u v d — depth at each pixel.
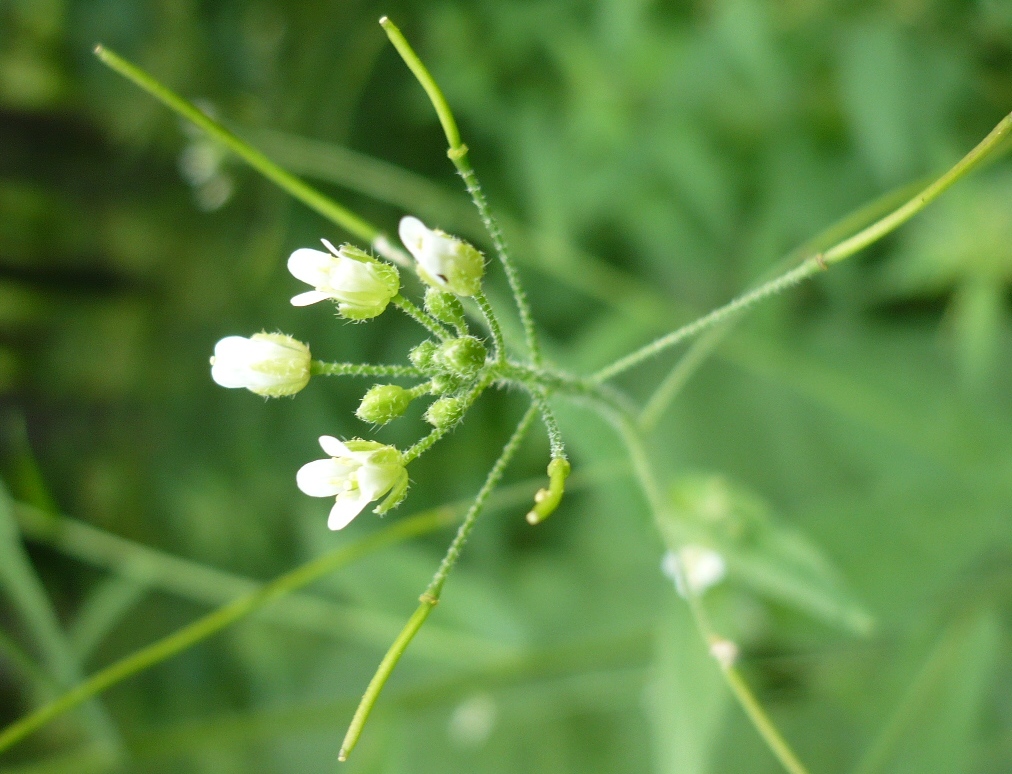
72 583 0.13
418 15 0.12
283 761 0.12
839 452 0.11
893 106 0.09
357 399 0.12
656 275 0.12
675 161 0.10
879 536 0.09
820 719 0.10
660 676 0.08
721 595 0.09
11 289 0.14
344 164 0.11
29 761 0.13
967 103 0.09
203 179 0.12
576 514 0.12
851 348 0.11
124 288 0.14
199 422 0.13
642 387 0.12
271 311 0.13
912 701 0.08
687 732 0.07
